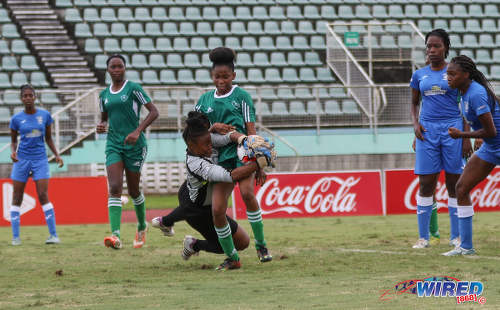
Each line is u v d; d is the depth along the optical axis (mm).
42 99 58688
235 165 21609
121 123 28281
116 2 81250
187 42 77375
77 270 22250
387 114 61188
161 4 81500
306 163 59344
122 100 28016
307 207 45438
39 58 73188
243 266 22203
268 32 79938
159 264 23422
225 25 79938
